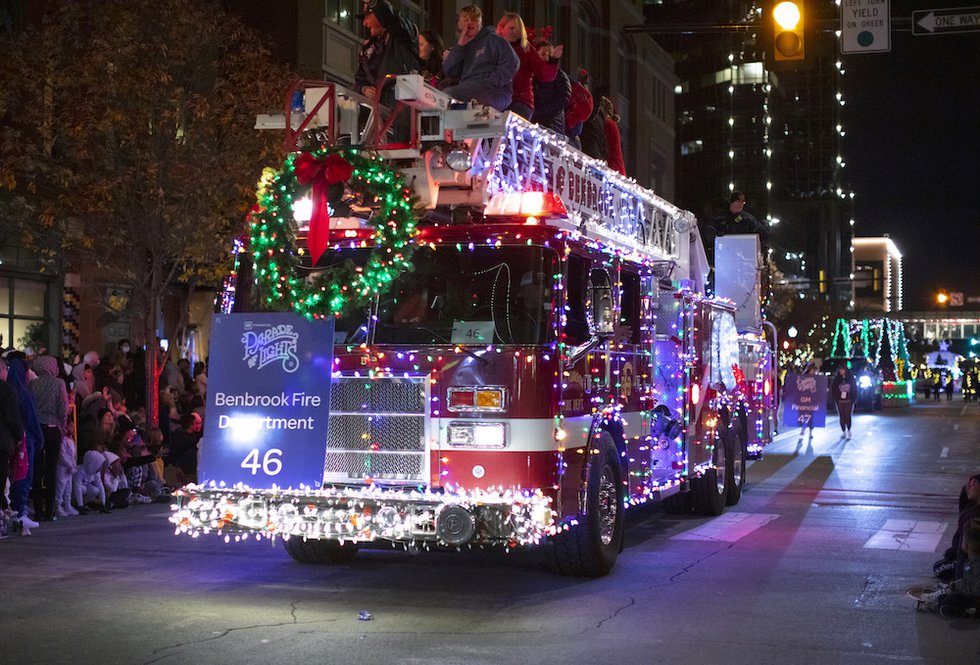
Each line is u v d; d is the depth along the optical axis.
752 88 138.38
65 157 19.58
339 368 8.59
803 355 85.12
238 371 8.52
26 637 7.21
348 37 29.39
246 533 8.66
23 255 22.52
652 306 11.04
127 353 19.84
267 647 6.98
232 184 18.77
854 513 14.13
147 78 17.84
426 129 8.80
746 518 13.60
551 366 8.37
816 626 7.70
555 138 9.71
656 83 54.12
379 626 7.61
